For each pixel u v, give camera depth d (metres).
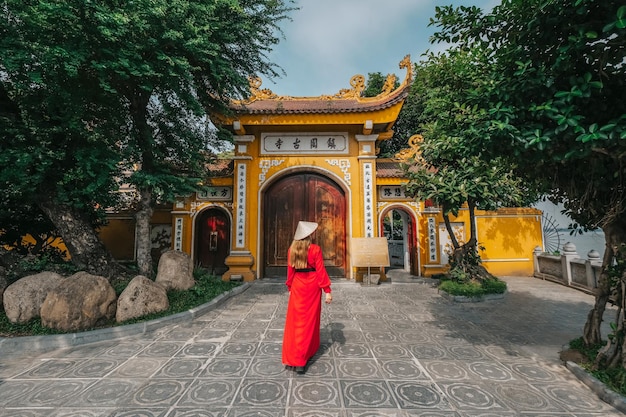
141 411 2.63
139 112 6.82
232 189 10.80
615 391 2.79
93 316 4.68
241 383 3.11
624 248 3.21
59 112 5.73
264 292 8.04
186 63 5.57
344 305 6.63
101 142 5.95
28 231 8.05
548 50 2.99
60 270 6.16
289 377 3.24
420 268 10.62
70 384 3.11
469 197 8.25
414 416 2.55
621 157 2.74
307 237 3.69
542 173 3.66
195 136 7.36
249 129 10.09
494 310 6.21
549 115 2.69
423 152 7.96
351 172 10.05
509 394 2.92
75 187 6.23
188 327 5.02
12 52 4.29
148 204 6.99
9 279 5.42
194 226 10.73
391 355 3.84
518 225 11.39
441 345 4.21
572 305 6.67
